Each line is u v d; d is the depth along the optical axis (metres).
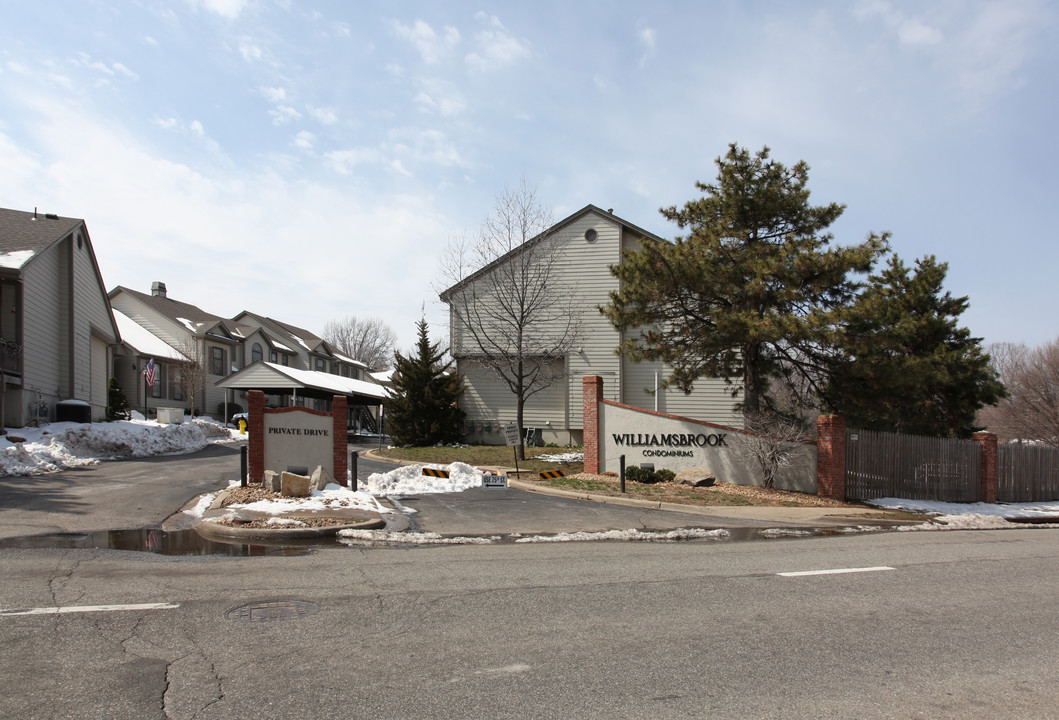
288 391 36.88
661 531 11.96
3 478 15.62
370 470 20.59
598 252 29.42
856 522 14.17
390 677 4.70
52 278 24.62
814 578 8.14
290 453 15.24
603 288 29.28
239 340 46.62
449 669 4.88
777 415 19.52
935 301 25.73
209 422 34.72
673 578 7.96
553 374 28.84
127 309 42.53
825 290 17.80
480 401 30.05
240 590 6.99
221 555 8.92
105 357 30.58
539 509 14.02
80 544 9.44
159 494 13.82
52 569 7.76
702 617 6.33
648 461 18.75
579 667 4.96
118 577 7.46
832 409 19.31
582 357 29.20
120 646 5.22
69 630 5.58
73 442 21.09
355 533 10.65
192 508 12.45
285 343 55.50
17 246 22.42
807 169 19.02
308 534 10.48
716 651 5.38
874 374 17.28
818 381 19.34
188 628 5.69
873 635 5.91
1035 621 6.49
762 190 18.66
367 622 5.95
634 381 29.19
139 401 37.53
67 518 11.16
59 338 25.14
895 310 23.78
